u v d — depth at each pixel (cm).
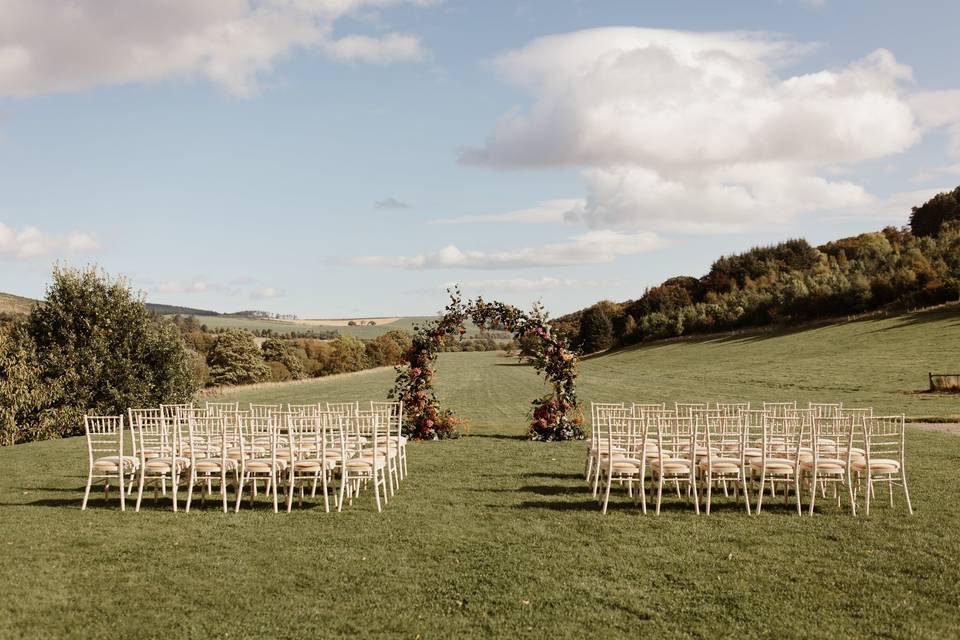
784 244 10688
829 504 1027
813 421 967
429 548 812
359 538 859
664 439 1254
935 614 605
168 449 1147
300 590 674
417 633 574
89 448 1060
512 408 3097
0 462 1602
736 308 8206
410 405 1952
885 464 977
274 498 1006
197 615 613
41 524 948
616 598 646
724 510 1002
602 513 983
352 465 1027
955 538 832
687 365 5988
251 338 7031
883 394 3078
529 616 605
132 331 2538
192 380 2769
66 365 2325
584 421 1997
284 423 1631
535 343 1923
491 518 962
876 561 747
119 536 880
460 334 1964
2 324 2336
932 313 5600
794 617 600
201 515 998
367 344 9594
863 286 6638
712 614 608
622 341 9900
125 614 617
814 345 5612
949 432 1858
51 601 648
